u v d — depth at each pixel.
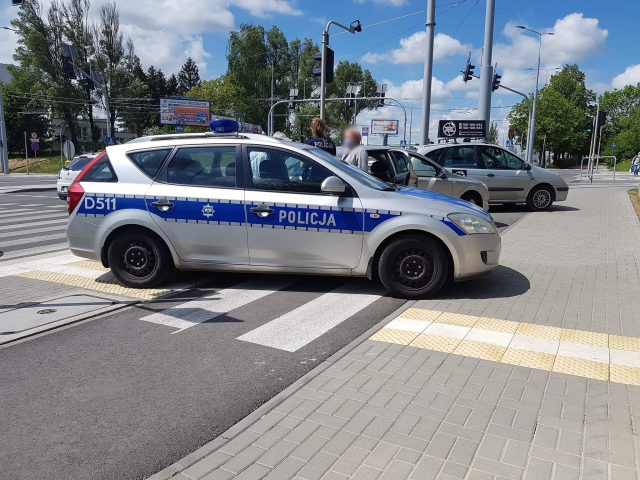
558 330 4.59
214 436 2.95
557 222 11.39
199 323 4.75
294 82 67.88
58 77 61.44
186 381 3.62
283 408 3.23
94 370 3.79
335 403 3.28
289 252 5.54
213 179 5.70
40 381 3.62
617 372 3.74
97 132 68.88
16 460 2.73
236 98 60.03
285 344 4.29
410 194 5.61
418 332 4.52
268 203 5.51
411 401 3.30
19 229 11.44
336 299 5.48
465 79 23.08
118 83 64.50
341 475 2.57
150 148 5.90
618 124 86.50
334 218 5.43
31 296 5.53
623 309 5.20
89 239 5.86
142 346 4.22
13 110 66.69
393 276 5.46
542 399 3.32
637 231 10.10
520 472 2.58
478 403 3.27
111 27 63.94
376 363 3.88
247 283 6.07
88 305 5.18
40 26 59.41
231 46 61.84
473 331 4.55
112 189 5.80
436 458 2.70
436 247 5.36
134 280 5.82
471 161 13.16
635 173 40.56
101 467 2.67
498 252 5.61
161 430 3.01
